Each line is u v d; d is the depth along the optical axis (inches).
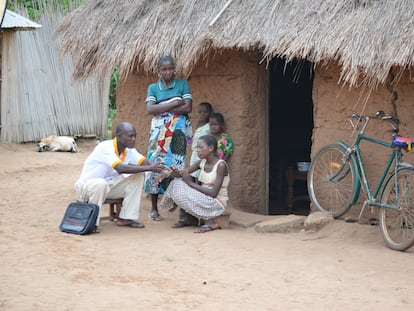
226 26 327.9
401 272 262.1
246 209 360.5
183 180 317.7
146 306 225.6
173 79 334.3
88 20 385.7
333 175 328.8
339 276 257.9
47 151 607.5
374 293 241.4
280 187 437.7
